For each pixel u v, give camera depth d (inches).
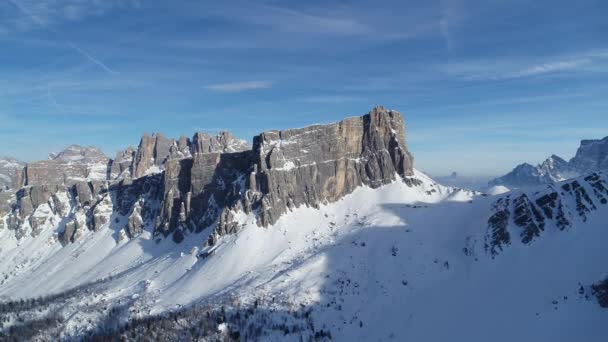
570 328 7313.0
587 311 7490.2
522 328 7642.7
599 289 7691.9
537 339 7327.8
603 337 6929.1
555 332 7342.5
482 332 7849.4
